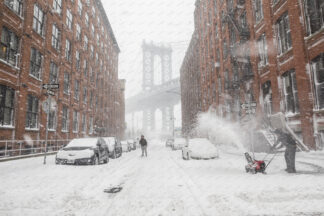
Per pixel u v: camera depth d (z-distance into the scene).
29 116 16.06
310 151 11.15
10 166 9.14
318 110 11.20
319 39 11.23
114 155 13.96
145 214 3.43
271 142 13.84
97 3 35.28
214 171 7.53
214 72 30.78
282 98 14.46
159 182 5.84
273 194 4.40
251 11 18.80
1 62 12.84
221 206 3.73
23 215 3.38
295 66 12.59
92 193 4.74
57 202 4.06
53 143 19.19
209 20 33.62
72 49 24.30
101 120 37.56
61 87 20.98
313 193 4.39
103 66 39.69
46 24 18.30
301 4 12.47
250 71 19.59
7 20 13.53
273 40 15.29
